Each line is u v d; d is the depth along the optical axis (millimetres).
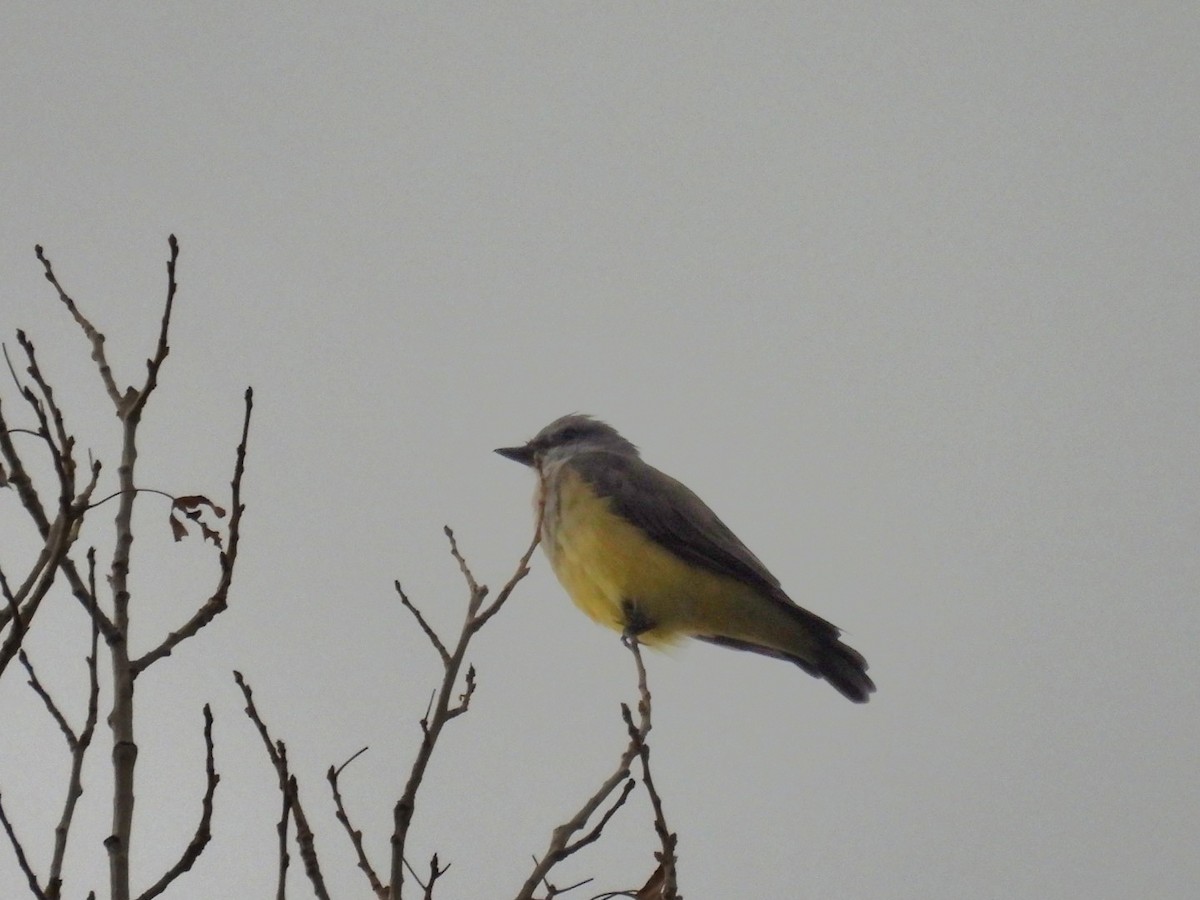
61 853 7305
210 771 7723
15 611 7656
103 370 8898
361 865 8109
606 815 8102
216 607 8219
